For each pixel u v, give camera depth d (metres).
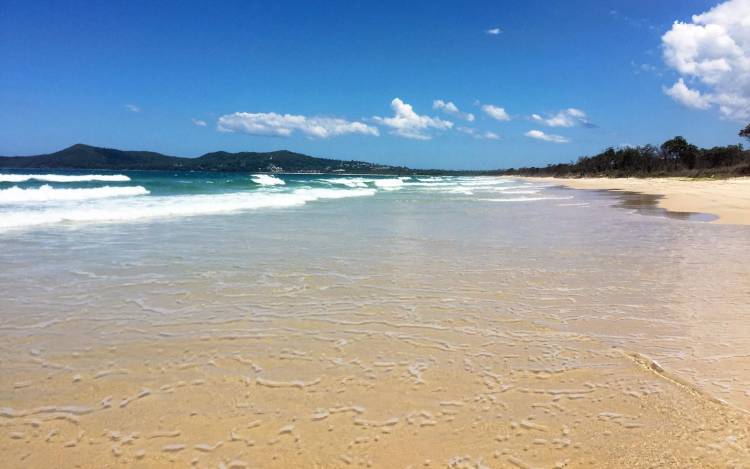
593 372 4.17
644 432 3.24
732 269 8.30
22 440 3.09
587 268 8.38
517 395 3.75
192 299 6.32
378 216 17.42
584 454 3.01
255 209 19.38
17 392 3.72
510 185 63.03
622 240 11.62
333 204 23.36
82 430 3.22
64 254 9.12
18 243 10.13
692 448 3.06
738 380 4.00
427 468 2.88
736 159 73.12
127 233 11.86
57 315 5.59
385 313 5.81
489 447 3.08
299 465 2.89
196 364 4.29
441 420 3.39
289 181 54.50
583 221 16.03
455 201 27.47
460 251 10.02
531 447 3.08
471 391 3.81
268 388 3.84
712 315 5.74
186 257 9.07
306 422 3.35
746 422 3.35
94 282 7.11
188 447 3.05
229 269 8.11
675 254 9.72
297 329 5.23
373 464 2.91
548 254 9.70
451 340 4.93
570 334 5.11
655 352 4.60
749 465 2.89
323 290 6.84
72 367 4.20
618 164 92.12
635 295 6.62
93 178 36.44
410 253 9.75
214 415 3.42
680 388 3.86
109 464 2.87
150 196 23.75
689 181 53.88
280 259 9.02
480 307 6.07
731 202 24.06
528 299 6.43
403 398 3.69
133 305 6.03
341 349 4.66
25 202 18.70
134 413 3.44
